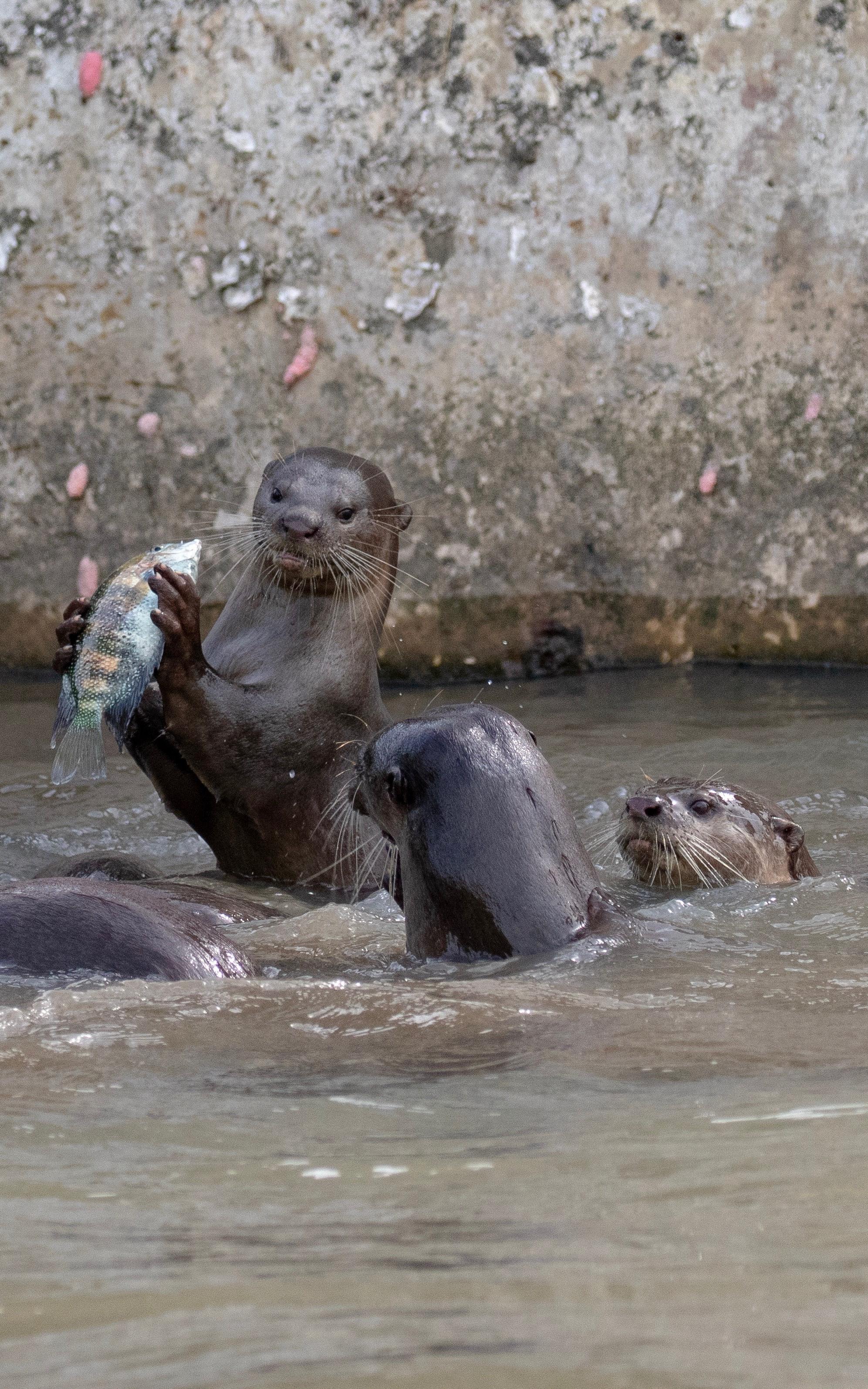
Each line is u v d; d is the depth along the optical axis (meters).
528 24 34.78
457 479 35.72
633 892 19.47
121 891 13.77
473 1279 5.64
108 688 17.84
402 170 35.00
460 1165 7.51
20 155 35.00
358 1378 4.56
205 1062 10.05
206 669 20.16
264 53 34.72
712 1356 4.68
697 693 33.06
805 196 35.19
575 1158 7.55
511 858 14.27
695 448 35.97
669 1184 6.98
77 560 35.72
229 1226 6.59
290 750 21.19
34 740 28.86
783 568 36.12
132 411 35.41
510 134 35.03
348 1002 11.63
